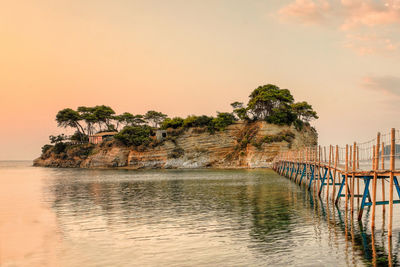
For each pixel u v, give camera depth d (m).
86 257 22.30
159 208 40.34
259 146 135.62
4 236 27.86
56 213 38.25
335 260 20.84
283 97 143.50
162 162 146.75
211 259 21.31
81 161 170.38
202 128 150.12
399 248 23.17
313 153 54.56
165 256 22.08
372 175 29.16
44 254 23.09
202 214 35.97
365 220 31.97
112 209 40.16
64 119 184.38
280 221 31.89
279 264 20.25
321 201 44.22
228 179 82.38
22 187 70.69
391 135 25.11
